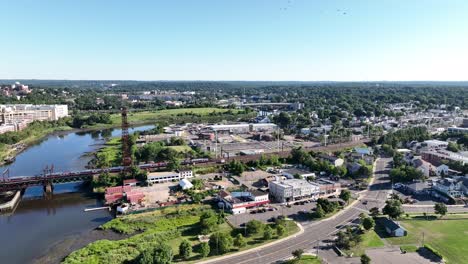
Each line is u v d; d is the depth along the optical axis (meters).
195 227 163.62
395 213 169.75
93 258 134.12
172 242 150.00
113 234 163.25
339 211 185.25
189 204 196.00
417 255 137.25
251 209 187.00
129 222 172.38
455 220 172.00
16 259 142.38
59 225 177.00
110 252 138.62
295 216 178.50
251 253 139.12
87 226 174.75
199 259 134.12
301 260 132.62
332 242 148.88
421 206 191.88
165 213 183.25
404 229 155.12
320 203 184.75
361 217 172.50
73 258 136.00
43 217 188.50
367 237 152.62
